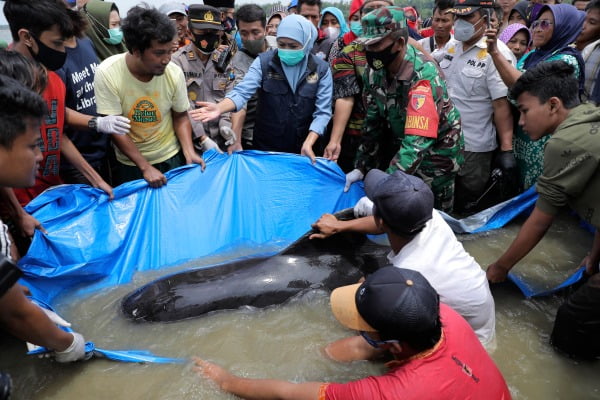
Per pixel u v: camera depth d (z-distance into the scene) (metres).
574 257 3.48
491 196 4.66
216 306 2.66
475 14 3.99
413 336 1.77
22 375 2.25
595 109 2.50
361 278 2.91
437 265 2.35
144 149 3.62
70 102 3.68
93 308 2.78
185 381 2.20
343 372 2.23
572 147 2.46
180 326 2.58
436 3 4.68
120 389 2.17
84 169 3.24
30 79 2.48
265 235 3.67
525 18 5.71
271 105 4.09
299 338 2.49
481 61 4.18
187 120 3.79
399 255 2.41
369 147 4.05
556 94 2.57
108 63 3.26
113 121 3.11
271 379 2.14
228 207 3.63
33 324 1.92
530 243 2.75
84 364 2.31
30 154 1.86
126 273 3.12
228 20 5.21
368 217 2.90
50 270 2.78
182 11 5.27
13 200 2.64
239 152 3.81
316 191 3.87
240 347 2.43
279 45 3.82
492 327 2.52
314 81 4.01
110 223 3.18
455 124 3.62
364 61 3.98
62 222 2.98
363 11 4.26
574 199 2.64
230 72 4.33
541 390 2.27
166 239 3.35
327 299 2.76
